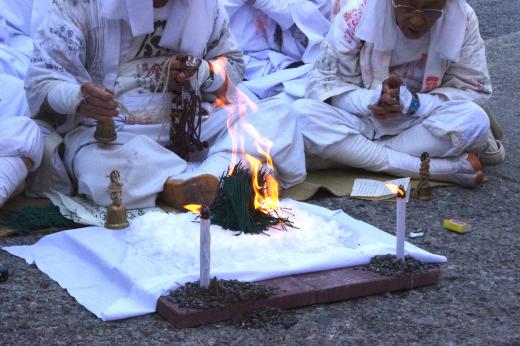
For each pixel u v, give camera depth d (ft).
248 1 22.80
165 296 11.95
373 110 17.98
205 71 16.90
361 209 16.52
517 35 32.81
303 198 16.78
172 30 16.74
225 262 12.91
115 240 13.80
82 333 11.47
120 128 16.72
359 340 11.53
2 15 21.80
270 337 11.44
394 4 17.72
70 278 12.91
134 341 11.25
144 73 16.90
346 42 18.30
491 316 12.37
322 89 18.42
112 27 16.46
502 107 24.41
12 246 14.07
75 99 15.49
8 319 11.82
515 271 13.97
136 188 15.58
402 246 13.15
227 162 16.21
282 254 13.30
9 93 18.69
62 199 15.65
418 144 18.28
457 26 17.97
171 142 16.97
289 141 16.58
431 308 12.53
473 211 16.71
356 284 12.57
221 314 11.67
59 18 16.22
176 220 14.10
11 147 15.10
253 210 13.91
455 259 14.34
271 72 22.72
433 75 18.51
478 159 18.53
